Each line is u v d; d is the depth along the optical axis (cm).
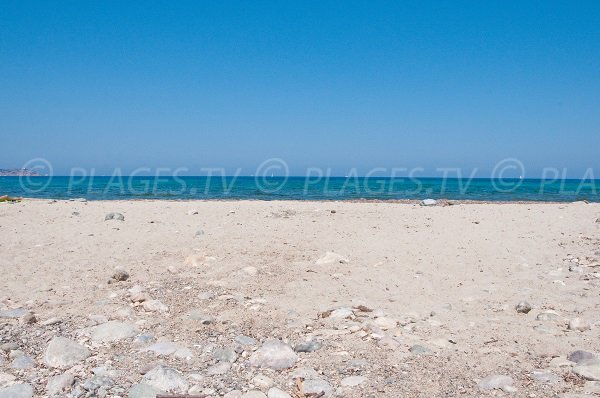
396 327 504
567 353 441
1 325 502
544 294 625
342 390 371
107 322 499
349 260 793
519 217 1240
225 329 496
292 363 416
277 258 802
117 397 360
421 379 387
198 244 903
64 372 401
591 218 1198
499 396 359
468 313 556
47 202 1723
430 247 893
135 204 1620
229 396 362
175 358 429
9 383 380
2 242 912
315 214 1309
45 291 622
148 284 651
